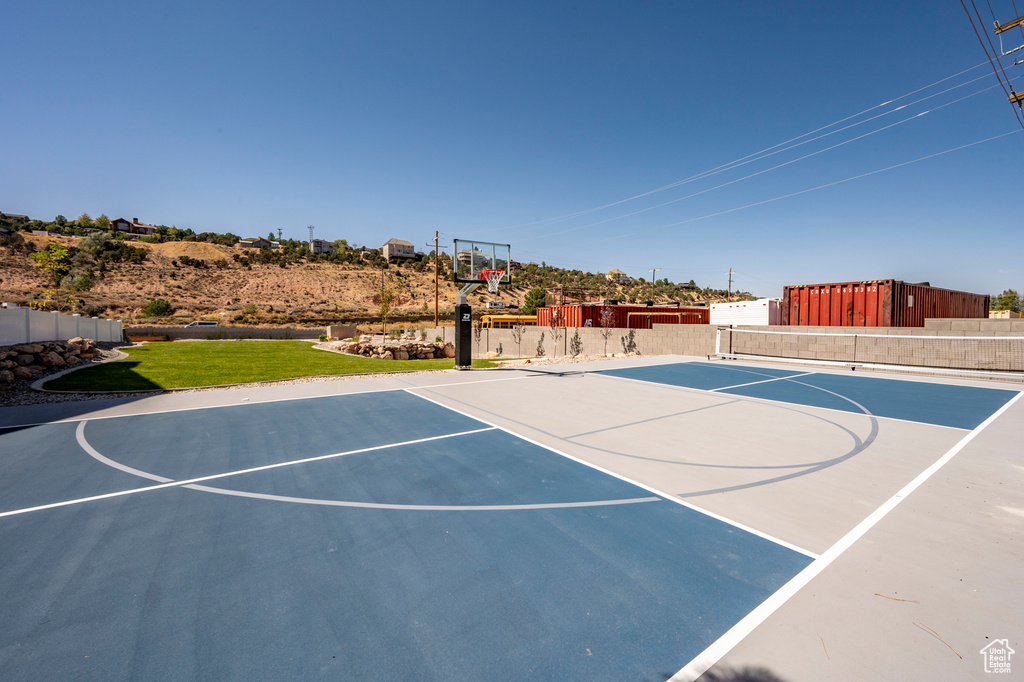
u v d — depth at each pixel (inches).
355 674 86.1
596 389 418.0
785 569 120.5
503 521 151.6
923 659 87.2
